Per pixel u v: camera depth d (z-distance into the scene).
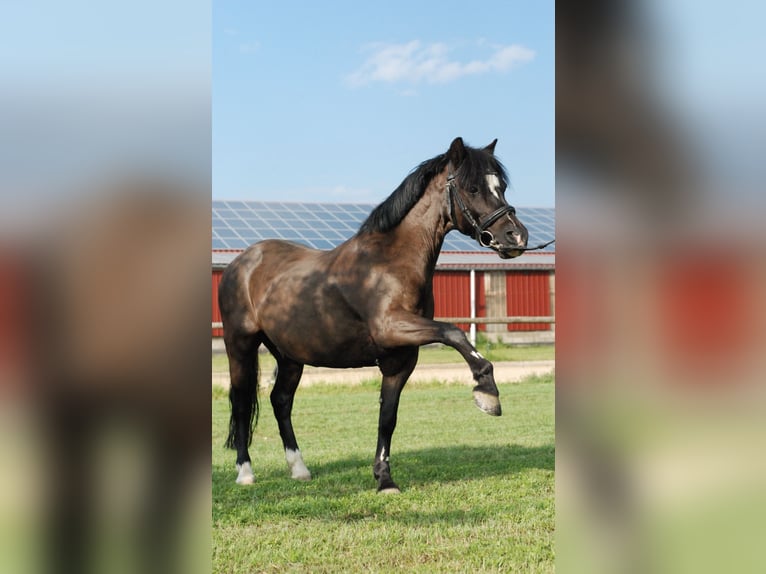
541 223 25.67
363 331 5.07
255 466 6.14
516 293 22.78
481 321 13.48
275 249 5.88
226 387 11.72
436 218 4.94
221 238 21.59
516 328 22.70
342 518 4.16
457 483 5.01
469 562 3.25
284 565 3.30
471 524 3.91
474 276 22.23
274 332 5.46
